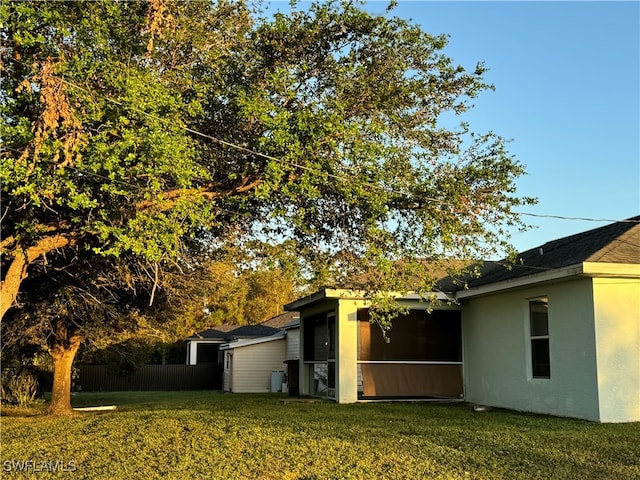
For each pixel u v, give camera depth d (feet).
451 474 22.99
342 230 31.83
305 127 26.37
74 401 66.64
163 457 26.53
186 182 23.71
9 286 27.12
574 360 40.19
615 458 25.98
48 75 22.20
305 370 66.28
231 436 31.63
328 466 24.45
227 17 30.30
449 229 28.50
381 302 29.89
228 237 35.76
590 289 38.88
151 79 24.53
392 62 30.45
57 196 25.29
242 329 111.04
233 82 29.73
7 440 32.35
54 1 23.80
